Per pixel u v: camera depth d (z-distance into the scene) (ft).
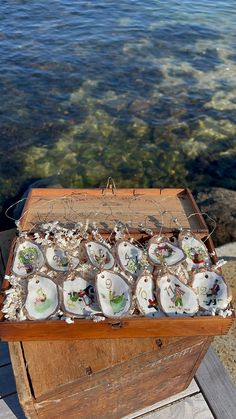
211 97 7.10
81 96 6.93
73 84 7.25
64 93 6.97
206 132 6.25
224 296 1.76
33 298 1.71
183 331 1.70
